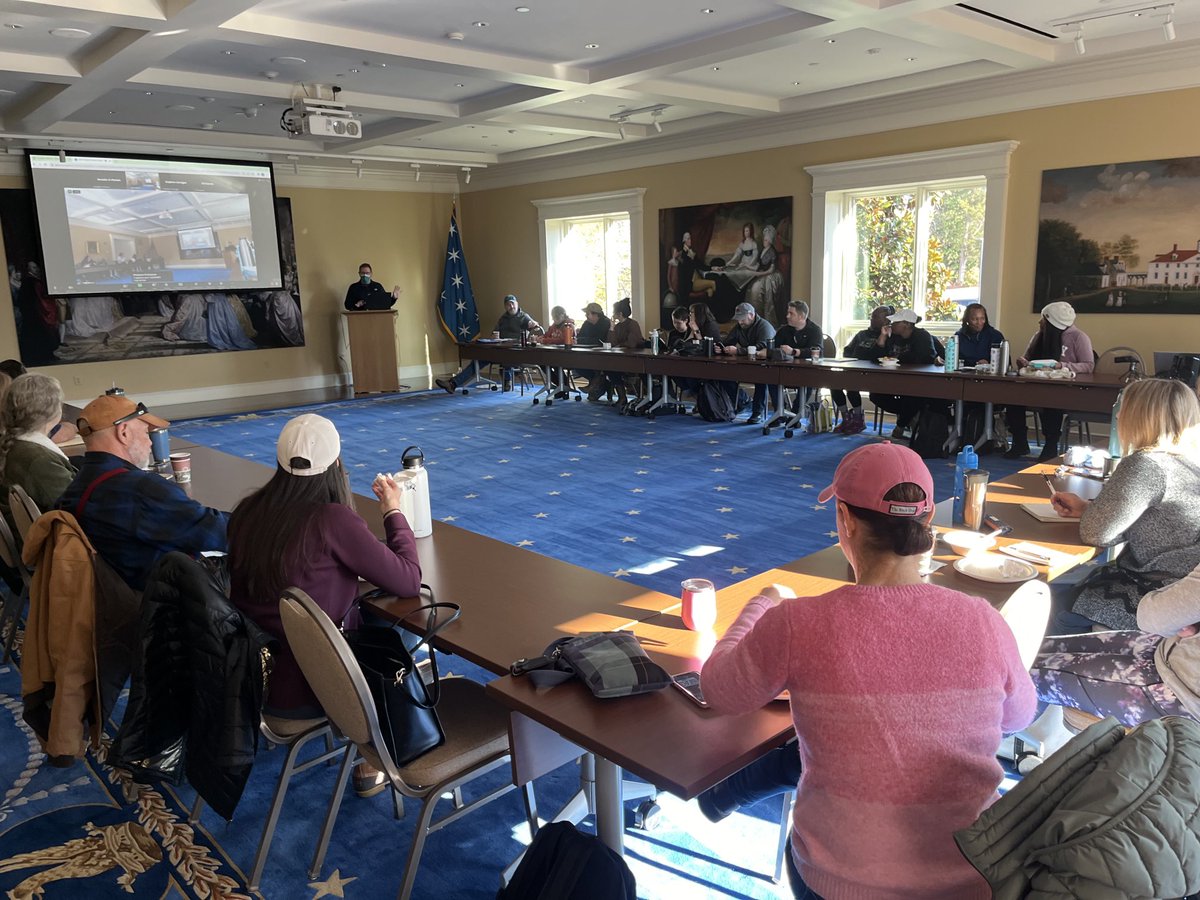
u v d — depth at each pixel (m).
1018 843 1.10
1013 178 6.92
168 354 10.05
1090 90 6.38
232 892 2.07
